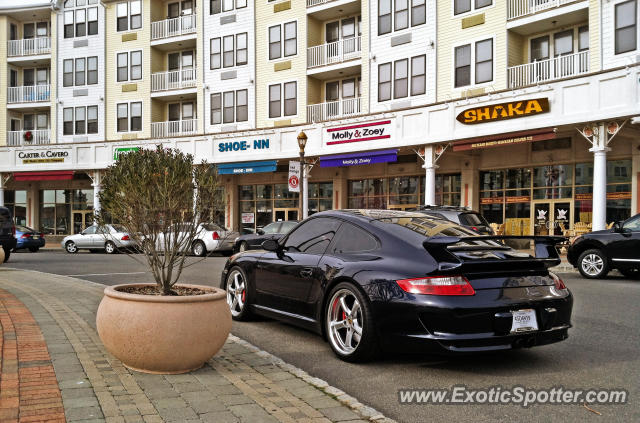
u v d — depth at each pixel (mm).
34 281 10586
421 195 24797
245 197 30406
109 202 4750
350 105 26734
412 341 4461
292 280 5883
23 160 32375
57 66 34156
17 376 4055
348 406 3654
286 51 28125
